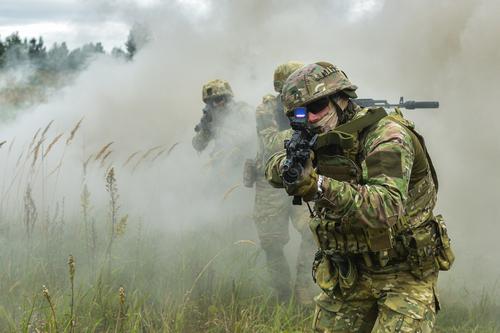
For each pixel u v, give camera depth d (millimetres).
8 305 3838
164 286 4301
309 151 2248
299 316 3994
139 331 3668
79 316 3695
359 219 2252
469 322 3967
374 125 2418
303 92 2486
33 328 3578
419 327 2451
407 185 2305
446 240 2582
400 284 2529
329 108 2516
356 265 2598
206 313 4070
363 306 2639
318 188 2244
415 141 2447
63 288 4164
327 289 2652
